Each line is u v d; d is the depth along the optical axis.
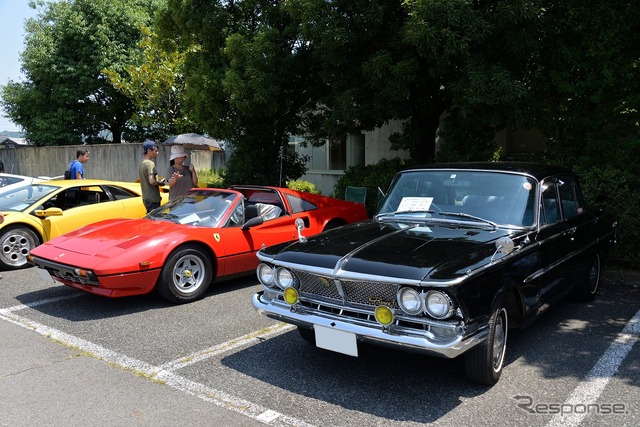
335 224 8.03
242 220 6.84
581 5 8.30
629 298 6.33
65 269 5.76
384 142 14.24
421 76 8.57
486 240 4.15
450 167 5.20
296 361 4.52
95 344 4.93
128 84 20.02
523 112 8.36
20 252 8.11
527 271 4.21
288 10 8.83
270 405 3.72
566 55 8.39
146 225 6.57
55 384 4.07
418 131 9.87
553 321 5.50
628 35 8.16
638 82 8.06
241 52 9.48
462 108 8.28
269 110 9.66
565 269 5.03
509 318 4.30
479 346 3.77
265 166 11.58
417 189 5.14
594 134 8.61
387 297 3.70
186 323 5.51
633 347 4.76
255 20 10.73
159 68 18.14
